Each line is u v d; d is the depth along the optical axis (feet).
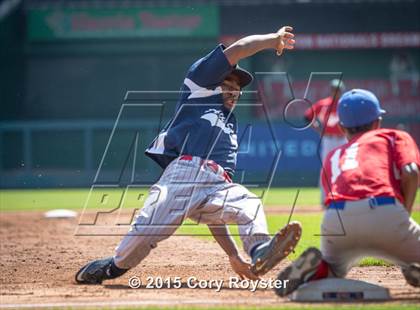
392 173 55.26
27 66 297.74
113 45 295.28
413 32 297.53
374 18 298.15
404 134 56.54
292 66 293.02
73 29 294.66
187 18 292.40
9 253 90.48
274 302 54.95
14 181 266.77
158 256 84.69
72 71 297.53
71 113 298.15
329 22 296.92
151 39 294.66
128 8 293.02
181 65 295.28
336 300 55.26
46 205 178.60
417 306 51.52
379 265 77.00
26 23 295.07
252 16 293.02
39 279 69.92
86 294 60.54
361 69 297.74
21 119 297.74
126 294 60.29
